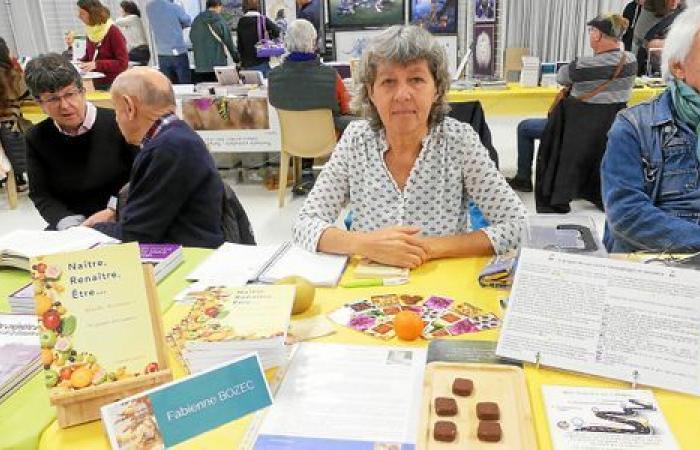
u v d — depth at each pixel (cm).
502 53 504
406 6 658
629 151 166
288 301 99
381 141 156
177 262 136
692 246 150
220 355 87
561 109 349
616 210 165
